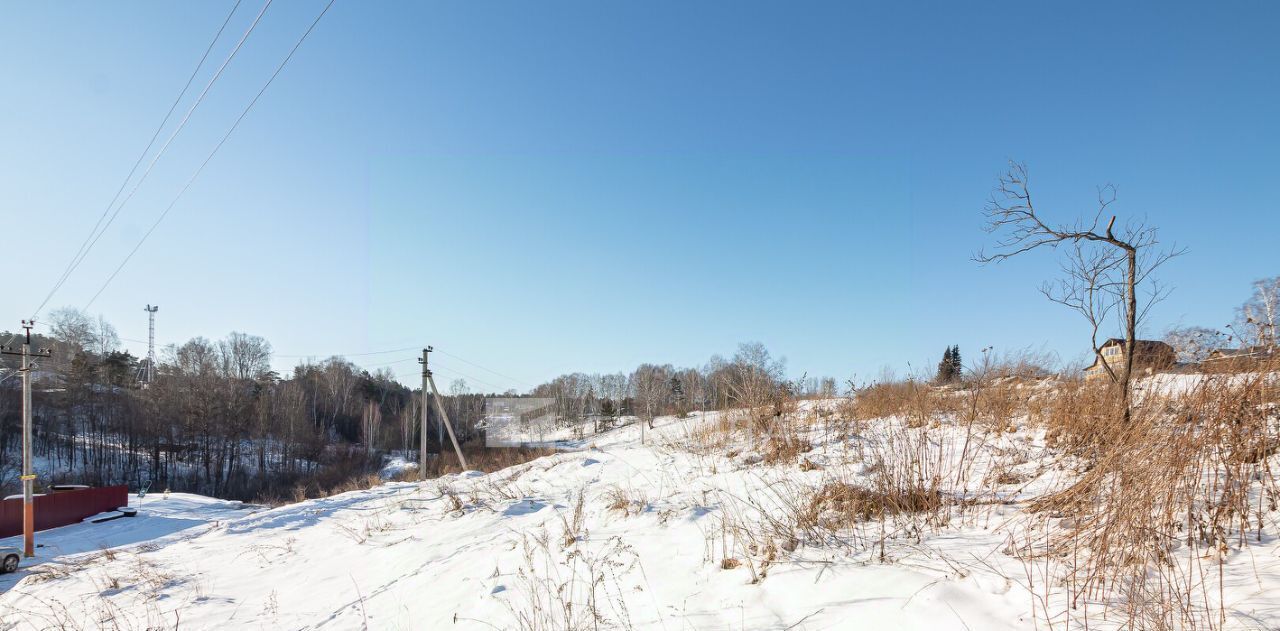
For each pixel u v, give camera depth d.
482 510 10.91
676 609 4.25
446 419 29.25
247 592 8.16
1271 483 3.72
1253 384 3.73
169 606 7.85
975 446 7.32
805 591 4.00
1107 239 6.77
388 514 13.02
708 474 9.36
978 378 9.04
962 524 4.75
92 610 8.18
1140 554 3.36
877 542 4.65
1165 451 3.70
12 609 8.97
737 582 4.46
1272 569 2.99
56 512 21.41
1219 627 2.62
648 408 39.66
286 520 15.62
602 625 4.29
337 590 7.42
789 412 11.53
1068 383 8.48
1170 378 5.29
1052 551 3.79
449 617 5.34
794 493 6.43
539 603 4.95
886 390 11.03
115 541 18.41
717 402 14.47
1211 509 3.69
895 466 6.08
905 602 3.45
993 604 3.27
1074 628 2.87
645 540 6.10
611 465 13.40
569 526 7.66
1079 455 5.80
